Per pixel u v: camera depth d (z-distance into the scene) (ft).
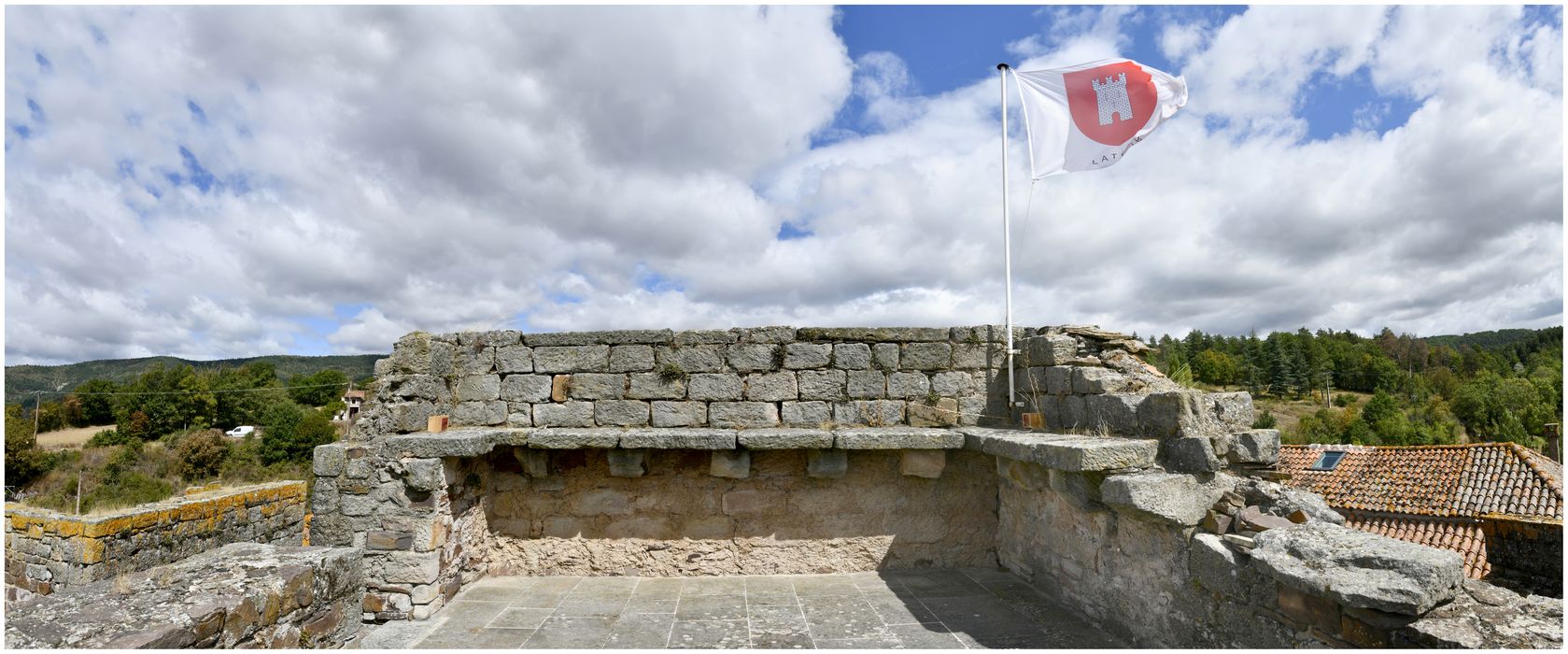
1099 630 18.71
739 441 22.40
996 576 23.73
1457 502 50.03
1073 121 26.48
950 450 24.72
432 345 24.23
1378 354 253.24
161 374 167.22
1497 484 49.98
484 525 24.66
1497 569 44.42
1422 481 54.03
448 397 25.02
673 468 24.91
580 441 22.48
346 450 21.58
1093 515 19.35
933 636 18.40
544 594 22.52
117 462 126.21
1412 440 144.05
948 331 25.73
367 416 23.11
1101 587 18.92
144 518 37.14
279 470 134.00
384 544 20.90
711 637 18.66
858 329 25.50
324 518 21.34
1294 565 12.71
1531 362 227.20
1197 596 15.30
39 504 102.32
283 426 141.49
